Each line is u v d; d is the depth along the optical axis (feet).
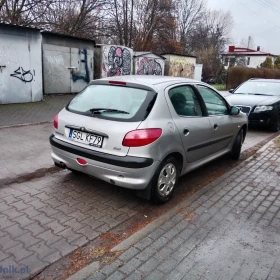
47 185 14.32
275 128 30.58
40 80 39.01
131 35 83.05
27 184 14.35
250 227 11.28
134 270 8.64
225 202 13.32
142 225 11.23
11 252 9.21
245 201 13.52
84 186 14.35
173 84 13.43
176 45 107.34
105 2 62.54
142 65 64.59
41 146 20.59
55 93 45.24
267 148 23.06
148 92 12.20
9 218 11.16
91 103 12.99
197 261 9.14
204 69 116.57
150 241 10.07
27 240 9.86
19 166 16.60
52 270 8.57
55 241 9.89
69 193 13.55
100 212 12.01
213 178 16.40
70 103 13.88
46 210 11.91
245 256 9.49
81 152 12.05
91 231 10.62
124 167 11.10
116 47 56.08
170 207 12.75
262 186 15.42
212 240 10.30
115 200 13.08
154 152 11.41
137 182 11.34
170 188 13.02
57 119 13.48
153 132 11.31
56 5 58.49
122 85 12.92
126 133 11.12
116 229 10.87
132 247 9.71
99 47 53.88
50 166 16.81
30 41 36.65
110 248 9.68
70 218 11.41
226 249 9.82
